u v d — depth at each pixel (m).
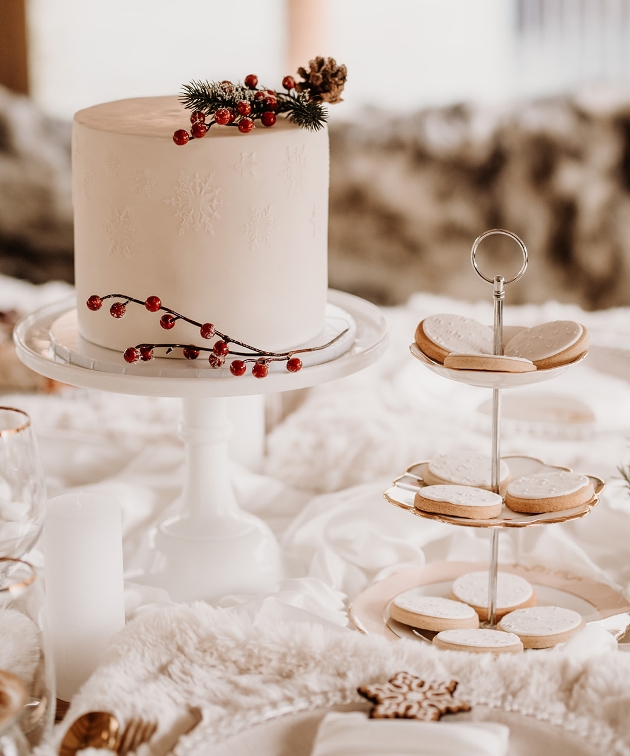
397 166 2.94
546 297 2.93
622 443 1.64
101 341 1.42
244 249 1.37
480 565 1.47
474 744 1.11
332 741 1.12
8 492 1.20
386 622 1.35
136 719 1.17
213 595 1.44
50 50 3.39
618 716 1.16
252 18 3.35
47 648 1.15
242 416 1.70
